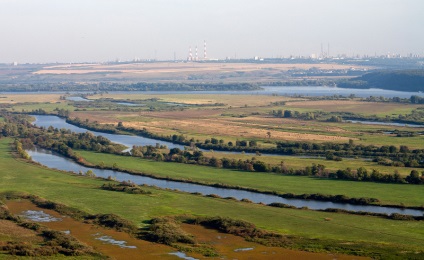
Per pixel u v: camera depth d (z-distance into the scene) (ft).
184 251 325.83
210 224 382.22
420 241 345.31
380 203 448.65
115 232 366.02
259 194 492.95
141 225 382.42
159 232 355.56
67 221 393.91
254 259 312.71
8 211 405.18
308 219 398.01
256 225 383.45
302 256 317.42
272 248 332.60
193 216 403.95
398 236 355.77
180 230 365.20
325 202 462.60
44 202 441.27
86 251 320.50
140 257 315.78
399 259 309.83
